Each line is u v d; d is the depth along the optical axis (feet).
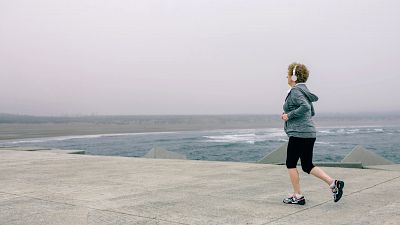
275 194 17.98
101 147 230.68
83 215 14.33
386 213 13.88
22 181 23.29
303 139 14.89
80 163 33.71
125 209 15.19
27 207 15.90
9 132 482.69
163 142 277.23
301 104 14.40
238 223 12.78
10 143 242.78
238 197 17.33
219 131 545.85
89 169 29.12
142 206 15.69
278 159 35.55
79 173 26.81
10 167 30.96
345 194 17.58
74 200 17.22
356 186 19.72
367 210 14.40
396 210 14.37
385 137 328.49
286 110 15.16
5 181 23.32
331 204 15.53
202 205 15.71
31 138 329.72
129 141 295.69
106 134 457.27
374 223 12.51
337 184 14.70
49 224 13.14
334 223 12.56
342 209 14.61
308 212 14.19
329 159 144.77
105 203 16.44
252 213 14.16
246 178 23.34
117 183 22.03
